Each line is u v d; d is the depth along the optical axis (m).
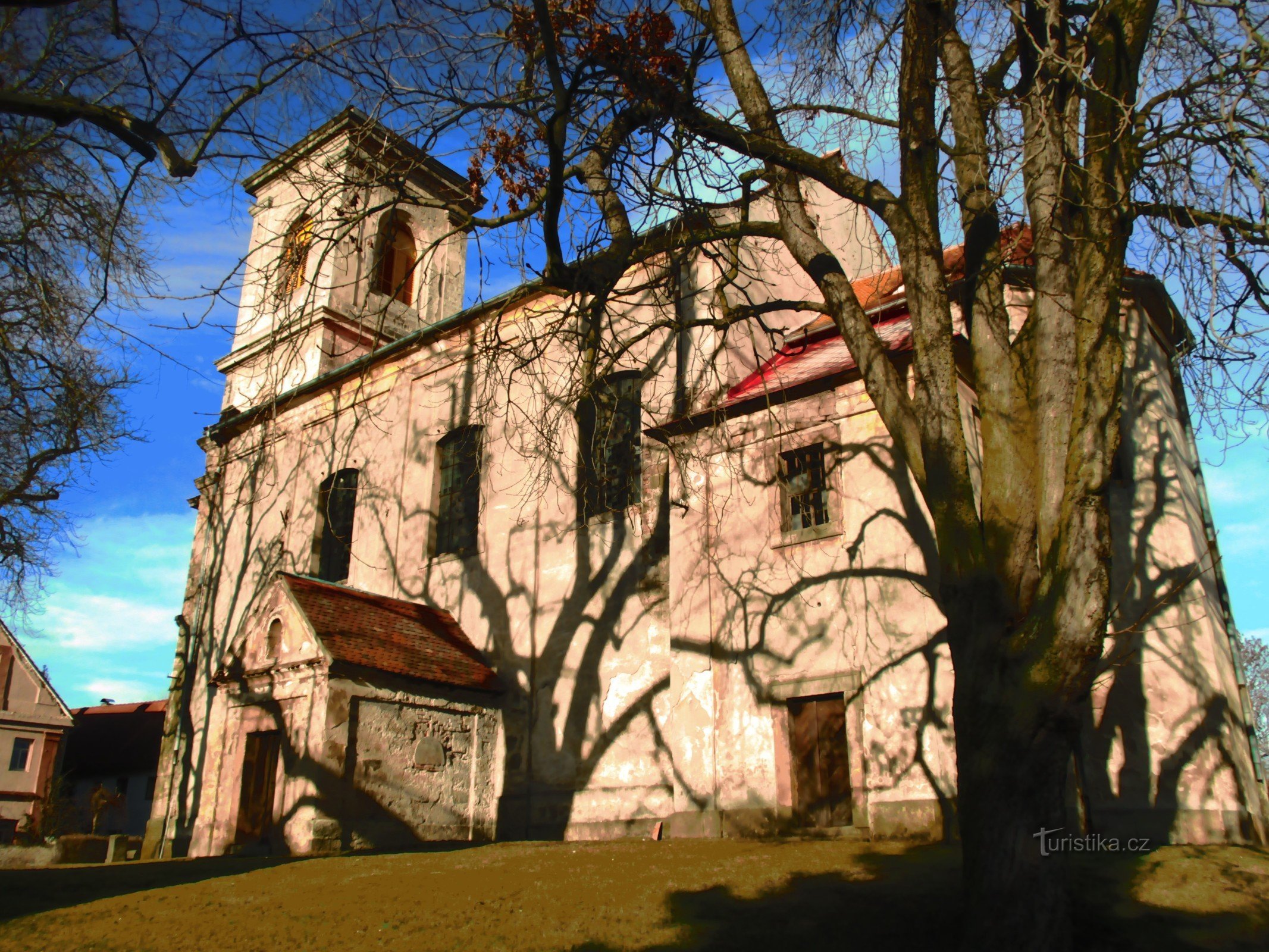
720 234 10.20
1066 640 6.83
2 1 6.42
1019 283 9.34
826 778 13.17
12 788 37.62
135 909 9.87
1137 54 7.90
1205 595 14.30
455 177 29.05
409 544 20.70
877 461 13.82
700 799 14.12
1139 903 8.06
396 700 16.09
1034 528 7.50
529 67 9.80
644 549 16.80
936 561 12.79
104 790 37.00
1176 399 16.84
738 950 7.37
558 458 18.55
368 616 17.41
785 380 15.38
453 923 8.35
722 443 15.55
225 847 16.20
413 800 15.90
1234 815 12.76
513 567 18.72
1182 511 14.49
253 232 28.98
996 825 6.73
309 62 9.00
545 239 9.12
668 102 9.39
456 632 18.84
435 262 29.02
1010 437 7.84
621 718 16.23
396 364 22.58
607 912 8.44
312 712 15.22
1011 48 8.97
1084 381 7.33
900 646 12.78
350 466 22.69
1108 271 7.55
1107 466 7.10
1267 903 7.93
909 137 8.95
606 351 12.04
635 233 10.20
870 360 8.76
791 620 13.98
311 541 22.62
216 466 26.64
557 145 8.59
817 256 9.48
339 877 10.70
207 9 8.55
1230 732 13.44
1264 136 7.36
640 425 17.62
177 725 23.91
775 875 9.39
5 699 37.88
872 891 8.48
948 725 12.04
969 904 6.73
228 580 24.58
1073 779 12.54
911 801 12.04
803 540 14.23
